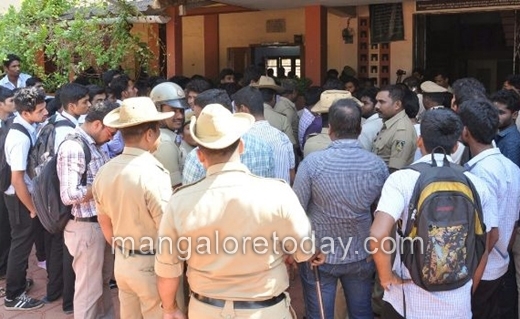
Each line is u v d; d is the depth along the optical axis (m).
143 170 3.24
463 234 2.64
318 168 3.34
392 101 4.63
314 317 3.52
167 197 3.24
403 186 2.74
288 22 12.25
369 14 10.89
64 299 4.82
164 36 10.00
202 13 11.12
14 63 7.83
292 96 7.53
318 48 8.97
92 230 4.02
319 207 3.39
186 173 3.43
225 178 2.58
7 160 4.73
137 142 3.30
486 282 3.38
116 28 8.33
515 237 3.77
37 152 4.70
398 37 10.62
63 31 8.49
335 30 11.41
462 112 3.33
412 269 2.71
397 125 4.62
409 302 2.81
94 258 4.06
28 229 4.91
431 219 2.63
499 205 3.26
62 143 3.97
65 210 4.01
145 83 6.90
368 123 5.17
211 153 2.59
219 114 2.61
